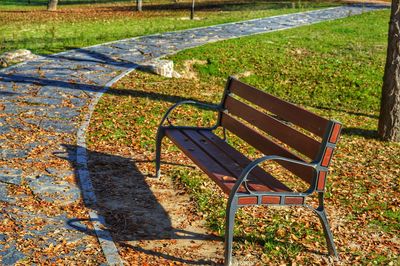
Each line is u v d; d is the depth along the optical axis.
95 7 37.38
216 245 5.09
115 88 11.02
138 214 5.62
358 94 13.38
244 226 5.45
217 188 6.43
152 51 14.85
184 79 13.06
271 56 15.45
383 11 26.41
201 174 6.87
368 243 5.32
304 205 4.75
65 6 39.28
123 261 4.64
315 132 4.86
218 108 6.79
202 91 12.06
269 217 5.72
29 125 8.21
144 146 7.81
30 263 4.45
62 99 9.84
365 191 6.84
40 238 4.88
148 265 4.62
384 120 9.66
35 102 9.51
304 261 4.84
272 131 5.52
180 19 24.50
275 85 13.79
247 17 23.44
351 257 4.99
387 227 5.75
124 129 8.52
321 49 16.69
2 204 5.50
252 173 5.19
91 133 8.14
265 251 4.97
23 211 5.38
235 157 5.68
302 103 12.70
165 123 9.06
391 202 6.50
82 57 13.68
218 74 14.06
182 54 14.62
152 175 6.74
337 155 8.46
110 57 13.85
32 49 14.47
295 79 14.15
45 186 6.02
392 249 5.22
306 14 25.03
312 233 5.42
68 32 19.42
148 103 10.19
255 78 14.12
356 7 28.39
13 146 7.25
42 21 25.16
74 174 6.45
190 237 5.22
